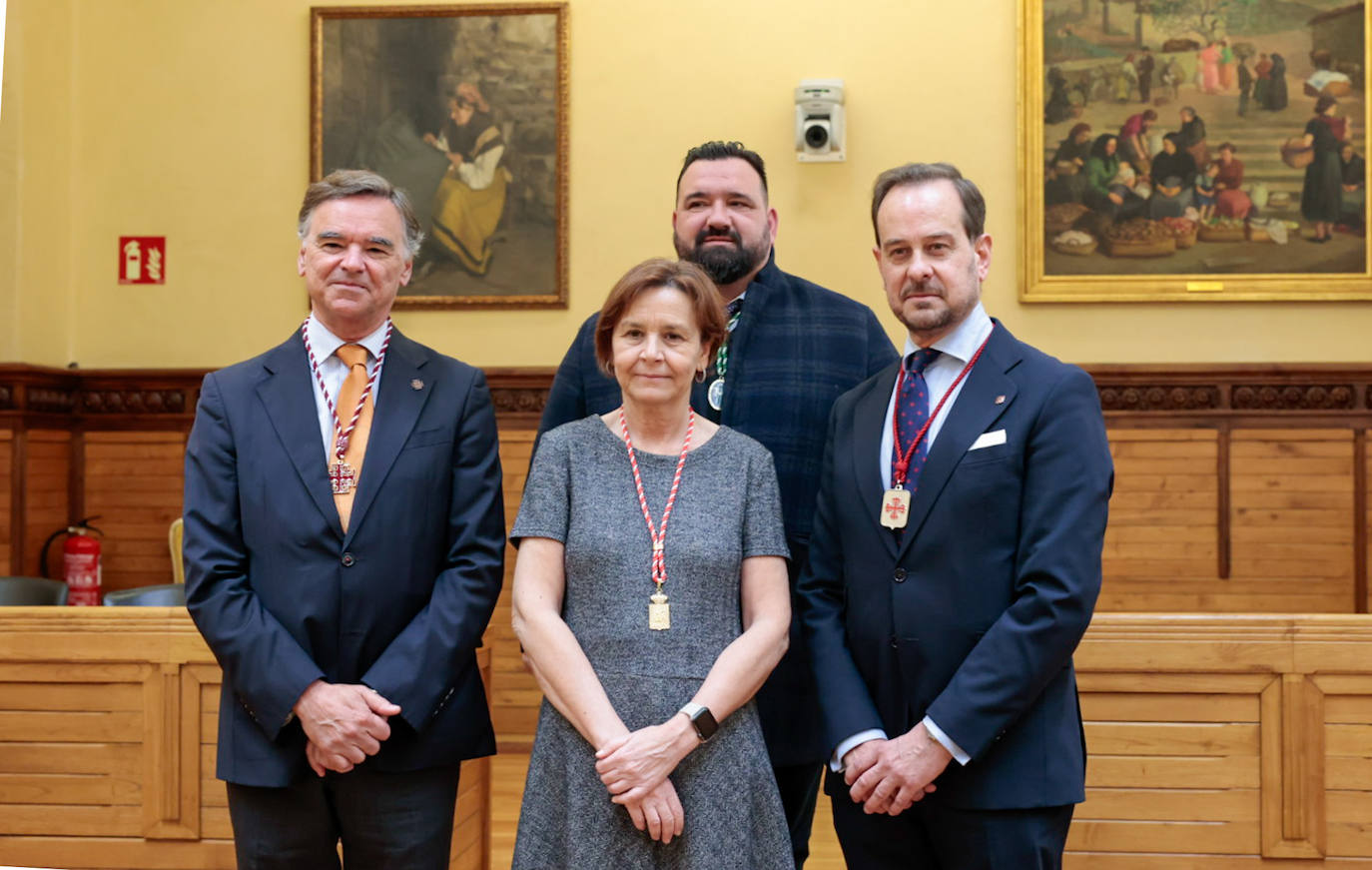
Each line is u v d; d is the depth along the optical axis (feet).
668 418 7.62
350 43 21.47
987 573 7.31
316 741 7.24
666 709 7.00
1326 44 20.21
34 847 11.10
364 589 7.64
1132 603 20.51
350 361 8.18
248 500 7.73
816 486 9.18
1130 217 20.53
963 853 7.28
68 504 21.42
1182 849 10.15
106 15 21.91
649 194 21.26
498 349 21.40
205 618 7.50
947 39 20.88
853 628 7.75
